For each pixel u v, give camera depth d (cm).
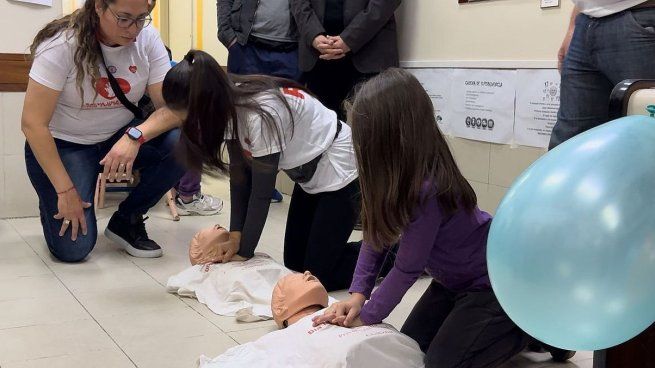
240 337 184
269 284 209
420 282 234
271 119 198
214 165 201
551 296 98
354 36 296
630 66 191
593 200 97
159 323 192
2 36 295
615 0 191
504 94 273
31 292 215
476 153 290
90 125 251
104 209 333
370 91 149
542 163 107
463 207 155
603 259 95
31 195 312
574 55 207
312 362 152
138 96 254
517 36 266
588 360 177
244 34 329
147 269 244
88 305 205
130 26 223
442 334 157
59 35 230
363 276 169
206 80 189
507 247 102
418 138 147
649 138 104
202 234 226
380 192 147
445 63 299
